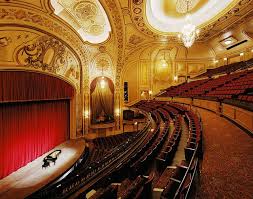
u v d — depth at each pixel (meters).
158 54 12.12
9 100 5.66
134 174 2.89
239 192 1.78
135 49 10.77
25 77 6.23
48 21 6.60
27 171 5.88
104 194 2.06
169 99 11.41
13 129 6.01
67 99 8.66
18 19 5.70
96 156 7.47
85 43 8.65
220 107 6.04
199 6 8.04
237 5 7.07
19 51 5.93
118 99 10.83
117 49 9.88
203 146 3.15
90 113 9.70
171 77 12.57
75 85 8.70
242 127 4.29
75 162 6.27
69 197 2.59
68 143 8.22
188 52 12.23
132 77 11.74
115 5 7.12
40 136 7.06
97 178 2.98
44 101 7.30
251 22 8.29
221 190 1.83
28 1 5.58
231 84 7.57
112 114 10.67
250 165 2.36
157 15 8.59
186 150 2.79
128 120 11.25
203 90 9.10
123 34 8.98
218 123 4.96
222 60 11.99
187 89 10.91
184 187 1.52
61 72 7.80
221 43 10.93
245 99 4.73
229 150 2.92
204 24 8.73
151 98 12.09
